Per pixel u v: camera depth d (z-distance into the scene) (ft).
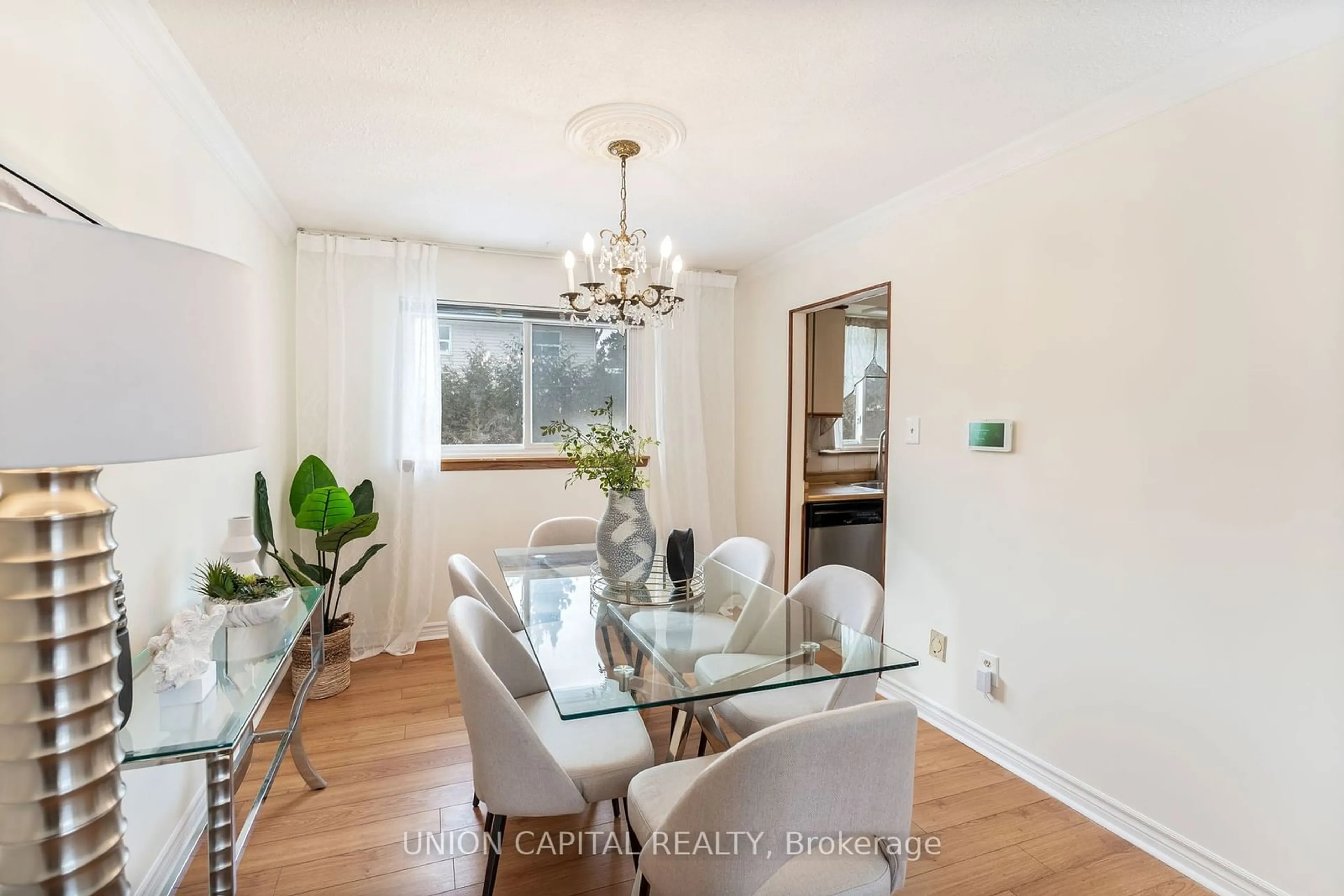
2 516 2.63
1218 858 5.56
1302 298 4.99
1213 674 5.60
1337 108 4.78
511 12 4.86
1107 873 5.81
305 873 5.67
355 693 9.54
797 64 5.59
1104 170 6.43
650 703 4.58
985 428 7.73
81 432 2.26
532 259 12.20
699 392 13.01
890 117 6.57
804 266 11.41
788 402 11.99
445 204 9.30
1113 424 6.38
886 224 9.43
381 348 11.02
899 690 9.26
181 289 2.54
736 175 8.15
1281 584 5.15
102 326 2.30
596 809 6.76
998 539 7.68
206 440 2.66
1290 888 5.10
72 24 4.19
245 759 4.82
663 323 12.66
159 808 5.44
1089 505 6.62
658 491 12.79
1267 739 5.24
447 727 8.45
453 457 11.92
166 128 5.71
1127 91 6.01
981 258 7.86
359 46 5.33
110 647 2.98
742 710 6.16
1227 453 5.48
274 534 9.80
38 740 2.70
